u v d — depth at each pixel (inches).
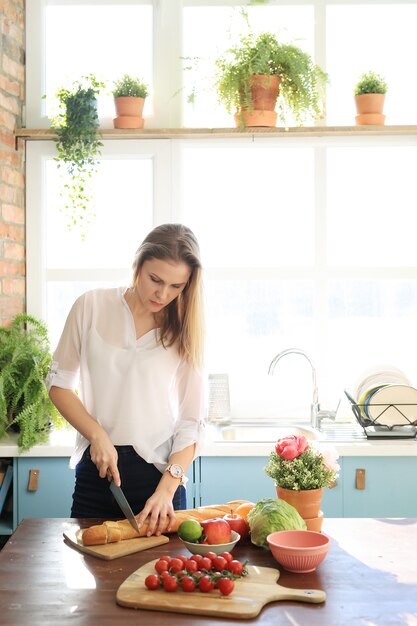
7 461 130.7
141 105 143.3
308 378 149.6
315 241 147.9
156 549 75.8
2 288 137.7
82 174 145.9
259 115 139.1
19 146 145.3
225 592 63.9
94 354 91.0
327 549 69.9
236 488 124.3
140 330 92.2
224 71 138.2
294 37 148.5
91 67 149.6
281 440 81.4
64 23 149.2
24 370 134.8
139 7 149.0
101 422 91.7
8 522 129.2
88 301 92.7
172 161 146.3
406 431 130.1
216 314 150.5
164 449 93.5
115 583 67.6
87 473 91.4
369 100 141.5
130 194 149.3
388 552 75.1
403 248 149.5
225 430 143.3
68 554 74.2
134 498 90.7
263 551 75.3
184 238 87.7
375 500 124.8
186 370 93.5
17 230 144.1
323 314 148.4
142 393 90.6
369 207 149.6
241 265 149.8
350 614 61.6
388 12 148.9
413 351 149.7
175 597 63.6
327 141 145.2
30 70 146.9
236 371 150.3
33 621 60.2
